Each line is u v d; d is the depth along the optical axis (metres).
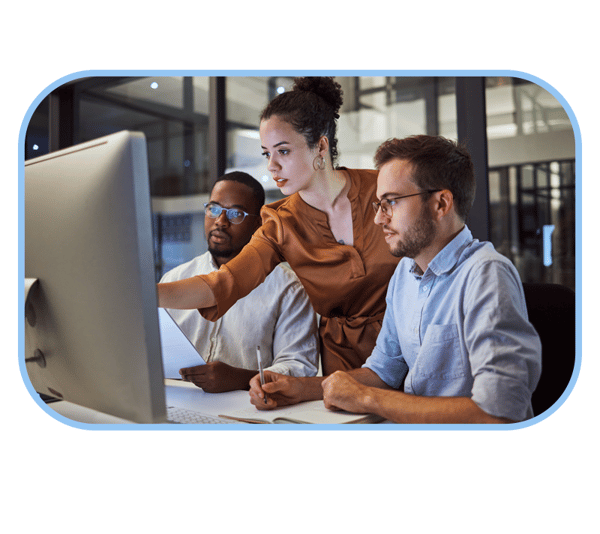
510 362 1.07
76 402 0.90
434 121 3.10
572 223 2.68
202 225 3.40
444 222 1.28
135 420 0.77
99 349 0.77
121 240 0.70
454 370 1.22
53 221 0.80
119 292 0.72
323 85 1.68
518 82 2.69
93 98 3.00
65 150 0.78
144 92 3.07
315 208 1.73
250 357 1.70
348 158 3.27
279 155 1.70
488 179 1.79
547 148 2.69
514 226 2.76
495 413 1.06
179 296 1.53
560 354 1.29
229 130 2.79
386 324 1.41
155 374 0.72
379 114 3.22
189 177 3.55
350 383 1.17
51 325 0.85
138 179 0.69
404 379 1.41
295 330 1.69
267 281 1.74
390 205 1.32
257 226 1.82
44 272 0.83
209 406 1.24
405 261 1.38
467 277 1.19
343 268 1.71
